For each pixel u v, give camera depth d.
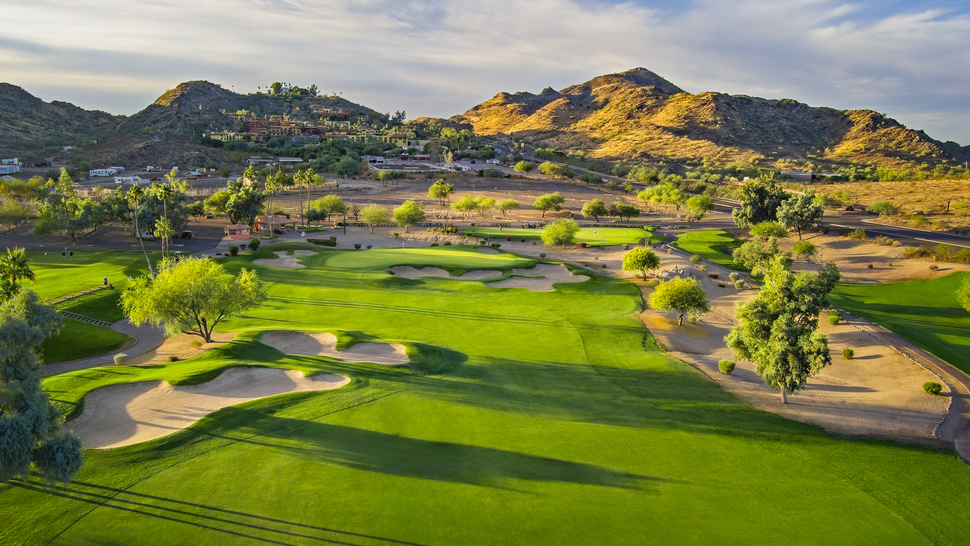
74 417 32.31
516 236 122.38
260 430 31.09
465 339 52.41
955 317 67.31
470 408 35.56
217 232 124.50
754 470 29.11
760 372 39.88
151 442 29.09
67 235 114.44
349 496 24.94
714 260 101.62
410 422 32.88
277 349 46.97
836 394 42.25
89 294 62.62
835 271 38.00
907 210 154.38
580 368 45.09
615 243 111.94
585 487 26.61
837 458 30.83
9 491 24.73
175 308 45.56
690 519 24.41
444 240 125.62
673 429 33.78
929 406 39.00
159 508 23.84
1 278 47.38
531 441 31.16
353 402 35.47
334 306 63.16
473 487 26.09
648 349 51.84
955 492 27.69
